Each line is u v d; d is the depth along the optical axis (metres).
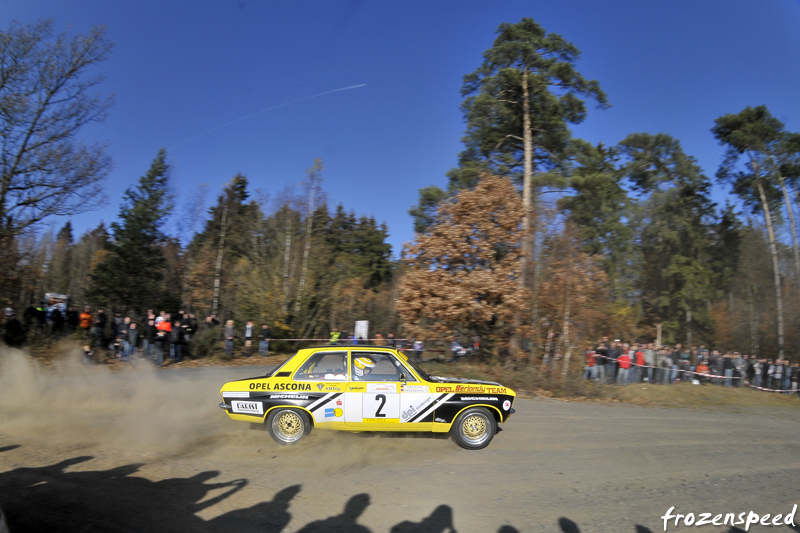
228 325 19.19
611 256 33.53
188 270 31.22
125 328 16.53
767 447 8.40
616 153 44.28
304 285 24.59
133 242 27.81
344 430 7.20
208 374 14.73
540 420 9.70
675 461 7.11
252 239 25.58
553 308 16.03
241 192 35.69
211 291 30.72
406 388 7.21
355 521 4.66
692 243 40.88
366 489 5.46
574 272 16.31
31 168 16.09
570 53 23.22
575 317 15.98
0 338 15.81
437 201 25.53
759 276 38.41
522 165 24.64
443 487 5.60
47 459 6.14
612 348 17.34
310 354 7.40
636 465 6.80
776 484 6.27
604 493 5.63
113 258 27.58
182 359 18.20
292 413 7.11
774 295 36.81
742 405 15.16
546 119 23.05
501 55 22.89
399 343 21.92
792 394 18.89
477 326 16.53
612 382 16.97
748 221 41.06
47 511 4.66
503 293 15.49
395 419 7.15
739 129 33.19
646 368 18.64
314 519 4.67
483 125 23.78
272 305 23.06
